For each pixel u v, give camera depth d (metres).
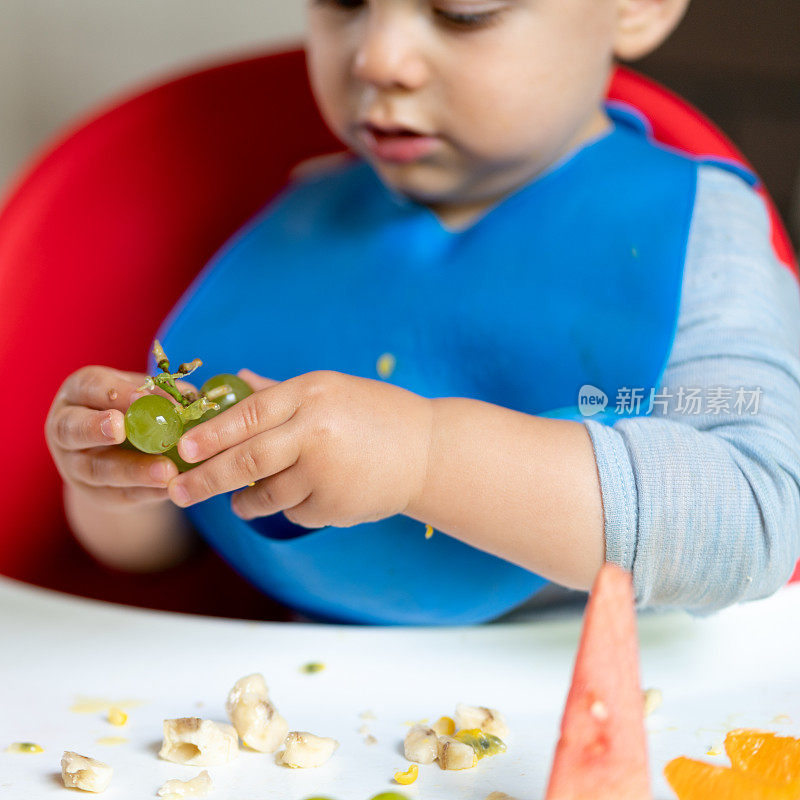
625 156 0.81
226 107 1.00
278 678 0.63
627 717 0.49
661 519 0.63
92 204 0.95
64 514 0.93
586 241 0.77
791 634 0.66
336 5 0.77
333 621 0.79
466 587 0.73
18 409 0.91
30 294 0.92
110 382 0.66
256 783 0.54
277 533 0.77
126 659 0.65
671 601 0.65
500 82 0.75
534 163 0.79
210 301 0.88
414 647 0.66
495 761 0.56
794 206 1.91
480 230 0.81
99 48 1.81
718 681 0.62
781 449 0.67
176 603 0.92
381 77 0.74
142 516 0.85
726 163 0.84
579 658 0.50
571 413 0.72
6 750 0.56
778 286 0.76
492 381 0.77
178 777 0.55
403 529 0.72
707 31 1.91
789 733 0.57
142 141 0.97
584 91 0.78
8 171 1.79
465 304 0.79
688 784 0.52
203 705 0.60
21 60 1.78
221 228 1.00
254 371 0.84
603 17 0.77
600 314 0.74
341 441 0.61
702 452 0.65
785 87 1.91
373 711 0.60
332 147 1.03
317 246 0.87
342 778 0.54
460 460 0.63
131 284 0.96
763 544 0.64
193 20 1.83
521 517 0.64
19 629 0.67
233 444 0.61
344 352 0.82
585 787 0.49
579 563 0.64
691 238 0.76
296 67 1.01
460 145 0.77
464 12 0.73
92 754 0.56
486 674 0.63
